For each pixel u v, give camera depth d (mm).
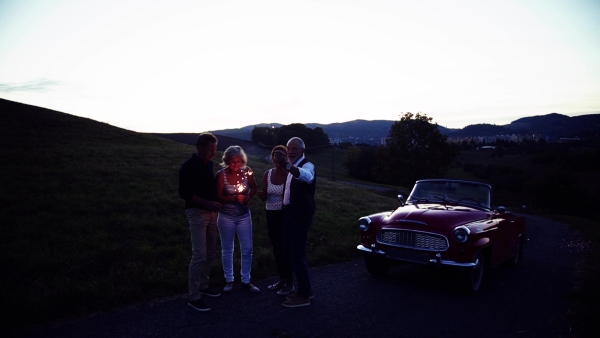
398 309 4879
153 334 3861
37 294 4551
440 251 5559
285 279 5449
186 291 5238
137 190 12727
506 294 5730
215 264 6215
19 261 5715
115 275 5434
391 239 6020
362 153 75938
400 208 6754
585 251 10188
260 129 104562
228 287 5344
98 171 15445
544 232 15375
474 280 5707
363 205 16859
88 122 39031
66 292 4656
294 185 4809
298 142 4992
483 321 4555
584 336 4133
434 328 4289
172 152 25797
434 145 56938
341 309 4797
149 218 9320
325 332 4059
